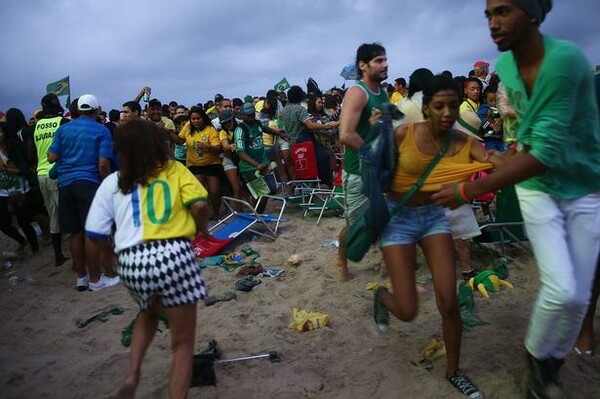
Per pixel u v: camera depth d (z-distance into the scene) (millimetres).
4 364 4199
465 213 4723
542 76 2541
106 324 4945
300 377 3678
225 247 6957
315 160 8445
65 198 5926
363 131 4328
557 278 2779
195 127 8344
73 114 6449
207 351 4070
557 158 2648
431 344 3850
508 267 5398
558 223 2898
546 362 3074
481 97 7449
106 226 3158
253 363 3900
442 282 3191
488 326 4188
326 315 4512
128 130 3068
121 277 3029
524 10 2520
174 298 2977
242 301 5172
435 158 3129
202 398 3488
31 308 5562
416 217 3254
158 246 2955
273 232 7348
